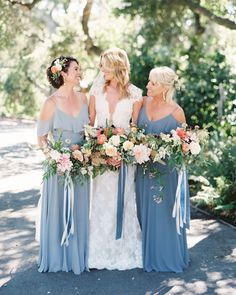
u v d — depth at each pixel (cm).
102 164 433
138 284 417
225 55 1009
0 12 1143
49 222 439
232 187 646
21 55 1933
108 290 405
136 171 455
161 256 449
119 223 447
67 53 1543
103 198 449
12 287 411
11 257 482
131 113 451
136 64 1238
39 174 973
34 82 2669
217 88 951
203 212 650
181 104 989
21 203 714
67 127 435
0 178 931
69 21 1520
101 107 443
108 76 438
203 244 518
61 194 436
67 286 413
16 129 2042
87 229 444
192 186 785
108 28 1530
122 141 427
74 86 444
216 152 714
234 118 781
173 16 1099
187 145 427
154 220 448
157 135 439
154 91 441
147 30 1170
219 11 1080
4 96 2756
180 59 1216
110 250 451
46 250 442
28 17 1344
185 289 407
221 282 421
